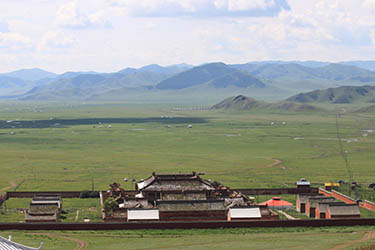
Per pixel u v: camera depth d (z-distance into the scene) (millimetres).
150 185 173000
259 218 152625
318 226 149125
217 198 168125
